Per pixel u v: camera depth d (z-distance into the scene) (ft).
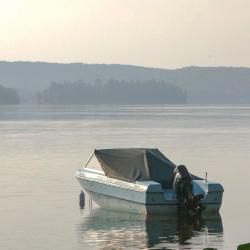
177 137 610.24
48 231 206.69
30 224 216.13
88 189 249.34
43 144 532.73
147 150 247.91
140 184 228.84
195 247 187.93
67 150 474.49
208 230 207.21
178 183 225.35
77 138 601.62
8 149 486.38
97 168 249.34
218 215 227.20
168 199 226.17
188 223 216.74
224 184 295.48
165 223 217.15
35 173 338.54
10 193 273.75
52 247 188.24
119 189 235.61
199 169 354.74
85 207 244.22
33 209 239.91
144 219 222.89
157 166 243.40
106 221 220.23
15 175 330.75
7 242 193.67
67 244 191.62
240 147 496.23
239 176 323.78
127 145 516.73
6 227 212.02
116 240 195.93
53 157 423.23
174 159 407.03
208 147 495.82
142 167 240.12
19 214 231.30
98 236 200.44
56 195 269.03
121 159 245.04
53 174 333.83
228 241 194.18
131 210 231.91
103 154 249.75
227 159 405.80
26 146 513.04
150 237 199.31
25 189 283.79
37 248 187.32
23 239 197.06
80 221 220.64
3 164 382.42
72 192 276.00
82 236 200.64
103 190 242.17
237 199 255.29
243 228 209.05
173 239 196.85
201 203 225.97
